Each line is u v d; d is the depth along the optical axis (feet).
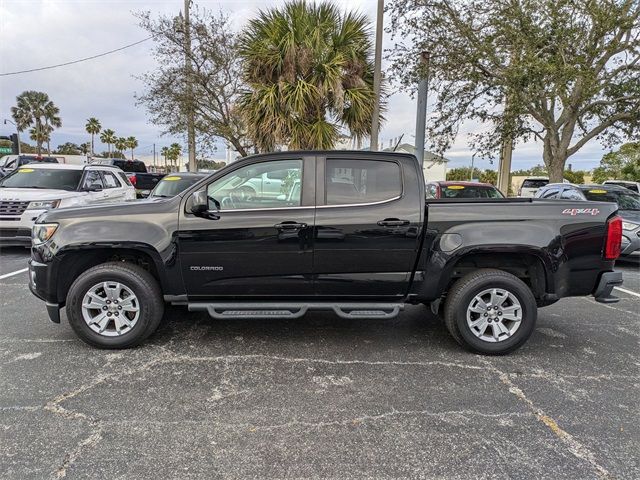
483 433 9.54
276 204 13.39
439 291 13.62
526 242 13.19
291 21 35.12
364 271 13.44
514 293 13.39
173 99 50.47
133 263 14.08
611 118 39.88
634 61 37.19
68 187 31.04
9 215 26.53
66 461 8.39
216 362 12.86
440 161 48.70
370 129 37.01
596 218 13.48
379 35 35.37
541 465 8.52
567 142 41.50
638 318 17.78
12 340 14.21
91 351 13.43
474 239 13.24
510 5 36.94
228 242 13.10
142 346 13.91
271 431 9.49
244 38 37.01
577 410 10.54
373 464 8.46
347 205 13.34
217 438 9.21
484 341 13.56
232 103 49.93
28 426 9.50
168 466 8.32
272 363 12.88
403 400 10.89
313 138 33.88
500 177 57.57
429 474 8.21
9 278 22.43
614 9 33.86
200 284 13.39
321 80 34.47
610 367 13.00
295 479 8.03
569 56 35.94
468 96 42.34
